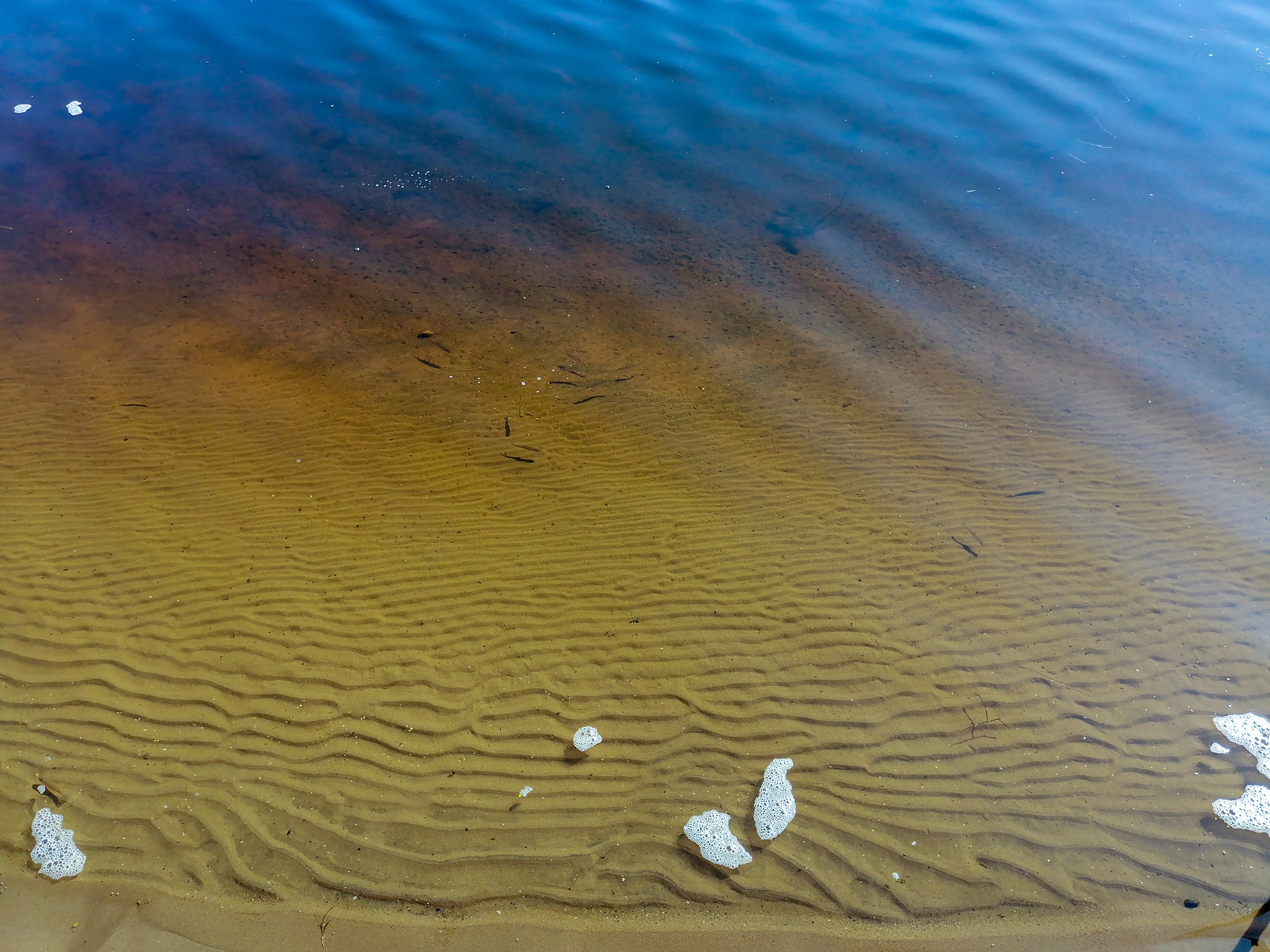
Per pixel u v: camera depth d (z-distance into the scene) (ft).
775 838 5.78
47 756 5.94
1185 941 5.50
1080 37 12.62
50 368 7.99
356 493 7.26
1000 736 6.16
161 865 5.61
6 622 6.43
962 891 5.65
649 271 9.25
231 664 6.32
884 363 8.39
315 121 10.75
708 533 7.11
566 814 5.84
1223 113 10.98
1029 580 6.88
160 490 7.19
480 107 11.09
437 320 8.68
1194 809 5.90
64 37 12.00
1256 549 7.04
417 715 6.17
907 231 9.62
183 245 9.25
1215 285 9.00
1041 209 9.80
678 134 10.73
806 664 6.43
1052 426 7.87
